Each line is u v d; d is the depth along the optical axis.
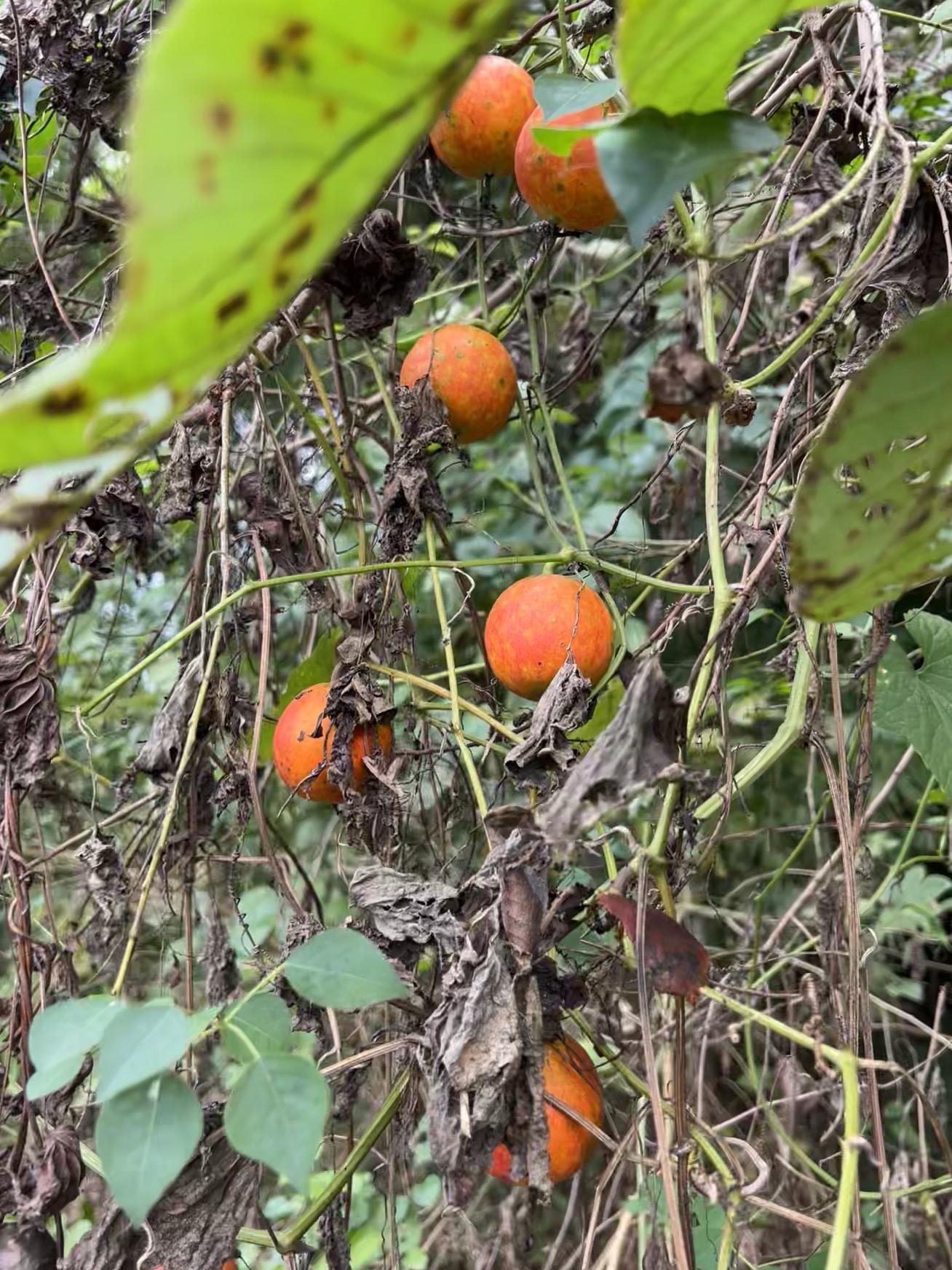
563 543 1.31
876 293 1.21
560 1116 1.04
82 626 2.11
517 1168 0.87
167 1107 0.72
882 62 1.01
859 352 1.15
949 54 1.80
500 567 2.21
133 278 0.37
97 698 1.26
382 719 1.22
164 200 0.36
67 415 0.41
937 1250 1.64
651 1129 1.50
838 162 1.23
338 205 0.40
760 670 2.01
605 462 2.29
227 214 0.37
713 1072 1.77
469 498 2.27
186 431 1.32
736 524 1.14
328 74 0.36
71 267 1.76
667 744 0.81
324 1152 1.91
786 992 1.52
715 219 1.61
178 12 0.33
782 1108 1.68
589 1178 1.80
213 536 1.39
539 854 0.91
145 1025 0.74
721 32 0.58
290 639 2.07
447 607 2.20
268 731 1.53
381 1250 1.77
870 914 1.96
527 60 1.53
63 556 1.58
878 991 1.92
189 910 1.33
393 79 0.37
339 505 1.68
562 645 1.14
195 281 0.39
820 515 0.70
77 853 1.25
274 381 1.83
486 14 0.37
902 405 0.65
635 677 0.80
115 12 1.50
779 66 1.54
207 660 1.29
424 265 1.37
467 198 1.74
